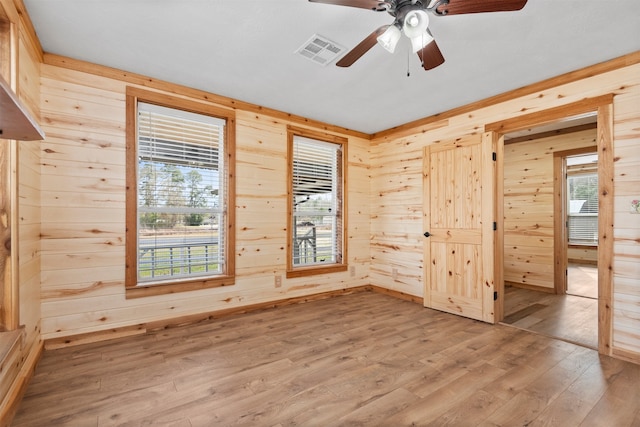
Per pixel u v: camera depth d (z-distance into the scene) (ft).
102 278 9.02
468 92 10.69
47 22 7.02
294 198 13.55
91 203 8.87
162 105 10.15
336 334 9.66
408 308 12.60
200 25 7.08
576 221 24.07
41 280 8.18
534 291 15.67
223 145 11.51
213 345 8.75
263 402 6.11
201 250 11.14
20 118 3.52
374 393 6.45
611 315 8.25
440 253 12.41
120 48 8.11
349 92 10.77
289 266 12.92
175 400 6.14
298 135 13.43
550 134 15.56
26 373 6.45
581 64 8.73
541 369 7.49
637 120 7.97
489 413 5.82
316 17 6.77
